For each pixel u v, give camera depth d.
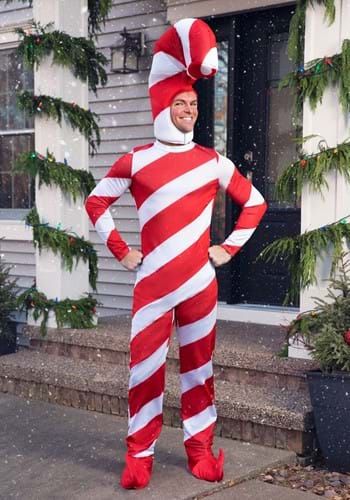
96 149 6.64
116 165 3.79
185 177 3.71
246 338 5.45
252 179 6.53
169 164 3.72
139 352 3.78
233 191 3.84
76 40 5.98
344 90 4.49
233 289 6.57
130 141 7.13
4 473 4.02
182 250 3.71
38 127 6.03
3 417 5.09
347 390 4.00
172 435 4.63
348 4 4.55
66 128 6.00
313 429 4.31
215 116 6.74
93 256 6.14
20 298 6.07
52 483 3.87
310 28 4.68
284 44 6.35
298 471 4.14
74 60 5.96
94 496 3.68
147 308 3.76
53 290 6.02
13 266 7.18
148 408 3.81
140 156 3.75
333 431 4.07
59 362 5.73
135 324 3.80
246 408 4.43
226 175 3.81
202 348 3.83
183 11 6.68
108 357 5.67
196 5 6.59
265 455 4.24
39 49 5.89
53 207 5.99
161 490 3.74
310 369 4.54
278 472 4.11
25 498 3.67
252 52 6.50
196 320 3.79
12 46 7.61
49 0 6.01
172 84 3.67
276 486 3.86
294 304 6.34
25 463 4.17
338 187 4.60
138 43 6.95
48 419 5.04
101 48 7.27
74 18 6.09
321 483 3.97
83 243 6.04
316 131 4.66
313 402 4.13
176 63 3.62
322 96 4.62
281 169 6.41
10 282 7.30
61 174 5.88
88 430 4.79
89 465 4.13
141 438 3.81
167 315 3.78
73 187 5.92
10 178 7.72
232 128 6.51
